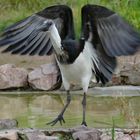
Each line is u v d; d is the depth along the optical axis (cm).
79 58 1266
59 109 1451
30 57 1958
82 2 2197
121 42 1237
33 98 1596
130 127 1255
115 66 1316
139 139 1179
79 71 1279
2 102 1545
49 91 1670
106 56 1296
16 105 1503
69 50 1256
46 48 1286
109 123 1298
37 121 1328
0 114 1398
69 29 1284
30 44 1266
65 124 1304
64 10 1275
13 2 2384
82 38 1266
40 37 1277
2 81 1694
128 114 1319
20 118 1359
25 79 1703
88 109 1441
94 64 1296
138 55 1758
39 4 2373
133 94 1599
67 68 1277
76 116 1373
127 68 1719
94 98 1566
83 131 1177
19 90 1695
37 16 1263
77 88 1645
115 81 1700
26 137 1171
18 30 1249
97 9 1246
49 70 1692
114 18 1241
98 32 1259
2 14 2331
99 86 1673
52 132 1204
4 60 1941
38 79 1688
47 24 1250
